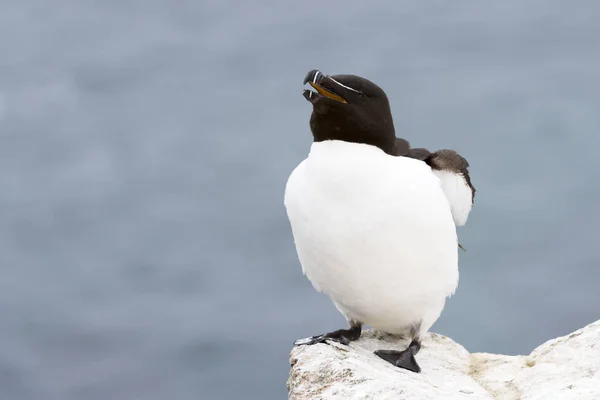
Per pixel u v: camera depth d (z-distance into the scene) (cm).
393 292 700
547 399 650
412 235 677
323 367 662
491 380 716
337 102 686
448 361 750
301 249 712
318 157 694
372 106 694
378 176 679
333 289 719
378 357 719
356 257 683
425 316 725
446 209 697
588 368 701
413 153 757
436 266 696
